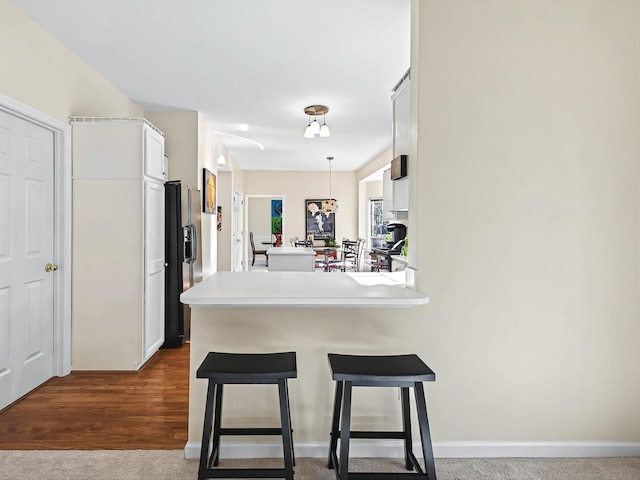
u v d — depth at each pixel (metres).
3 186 2.45
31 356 2.77
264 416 2.08
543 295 2.05
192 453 2.01
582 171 2.03
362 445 2.07
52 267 2.93
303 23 2.69
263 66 3.38
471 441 2.07
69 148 3.07
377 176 8.55
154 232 3.48
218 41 2.93
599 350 2.05
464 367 2.06
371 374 1.61
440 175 2.03
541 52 2.02
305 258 6.17
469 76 2.02
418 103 2.02
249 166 9.07
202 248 4.85
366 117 4.92
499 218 2.03
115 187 3.17
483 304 2.05
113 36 2.85
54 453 2.05
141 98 4.15
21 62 2.52
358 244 8.90
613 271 2.04
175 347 3.88
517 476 1.90
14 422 2.36
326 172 9.79
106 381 3.00
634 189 2.03
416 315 2.05
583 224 2.04
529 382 2.06
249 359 1.77
